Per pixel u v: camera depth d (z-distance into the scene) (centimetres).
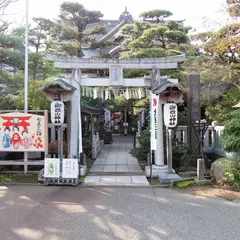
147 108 1480
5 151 848
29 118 824
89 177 816
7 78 1247
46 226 455
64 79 845
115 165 1018
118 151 1416
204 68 1422
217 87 1477
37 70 1573
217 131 974
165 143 920
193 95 974
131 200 598
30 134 824
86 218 491
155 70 869
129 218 491
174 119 765
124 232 432
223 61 1378
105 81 866
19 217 495
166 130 837
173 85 734
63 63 848
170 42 1504
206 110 1296
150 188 701
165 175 755
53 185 720
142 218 491
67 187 706
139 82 873
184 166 919
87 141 1228
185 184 708
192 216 502
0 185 721
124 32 1681
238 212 523
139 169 941
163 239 409
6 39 1095
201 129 881
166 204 570
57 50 1838
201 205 563
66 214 511
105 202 584
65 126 881
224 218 492
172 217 496
